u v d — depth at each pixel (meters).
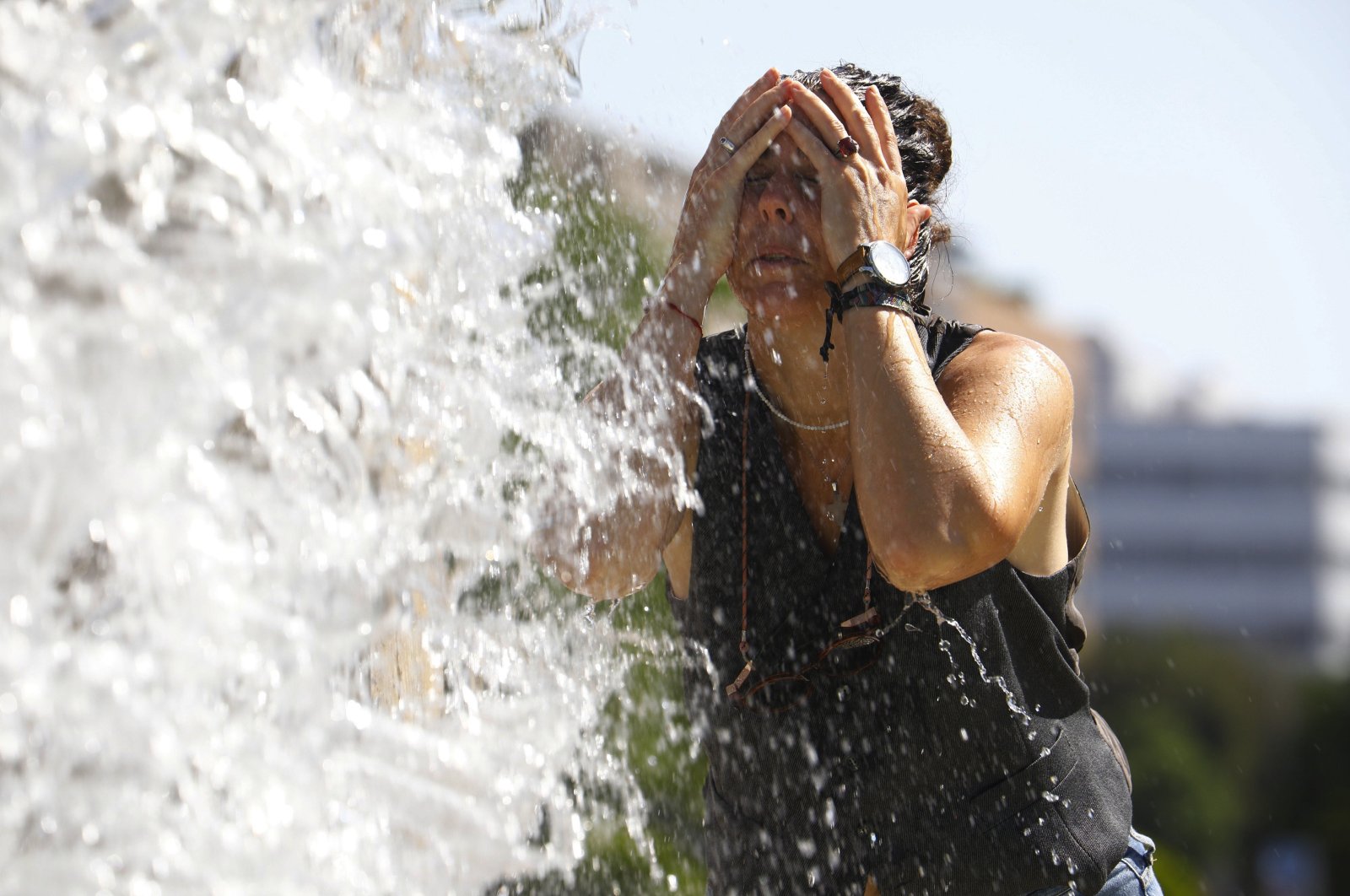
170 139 3.38
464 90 4.82
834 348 5.64
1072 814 5.38
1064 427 5.60
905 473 5.08
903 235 5.76
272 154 3.62
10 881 2.95
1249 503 101.12
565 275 5.88
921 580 5.07
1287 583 101.44
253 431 3.52
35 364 2.98
